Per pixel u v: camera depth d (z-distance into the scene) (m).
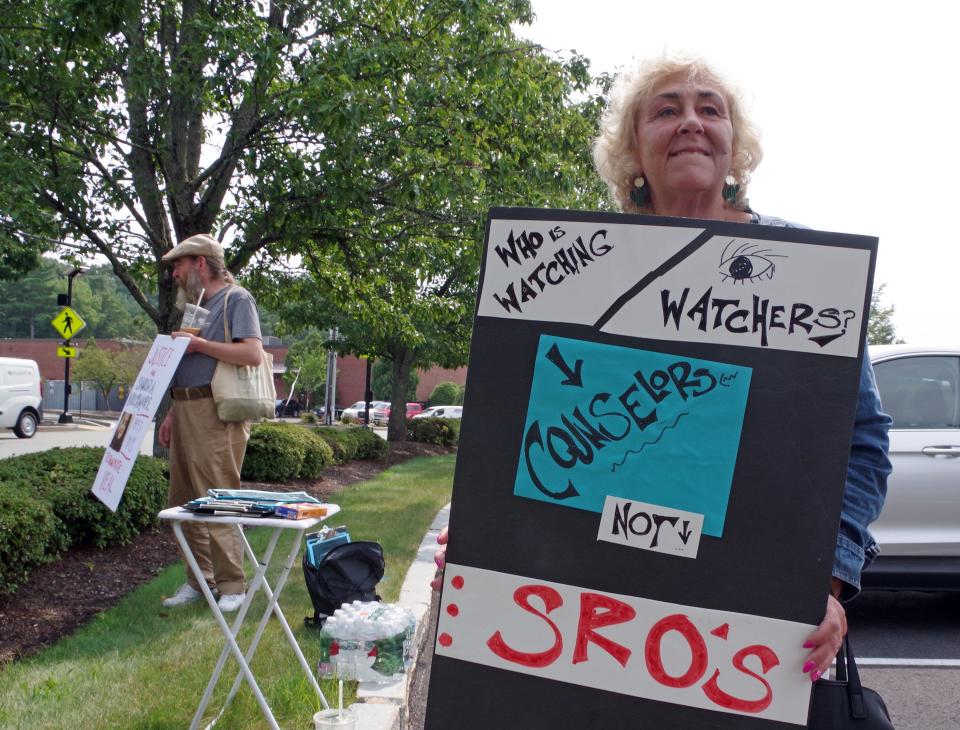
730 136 2.01
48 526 5.36
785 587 1.70
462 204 9.96
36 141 8.25
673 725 1.72
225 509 3.39
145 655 4.22
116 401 53.69
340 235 10.00
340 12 9.14
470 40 9.16
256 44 7.90
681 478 1.74
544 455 1.79
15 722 3.36
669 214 2.06
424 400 62.47
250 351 5.04
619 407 1.78
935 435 5.75
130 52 8.01
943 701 4.58
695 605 1.72
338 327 21.45
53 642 4.55
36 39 8.04
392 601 5.33
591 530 1.76
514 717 1.77
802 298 1.75
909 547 5.62
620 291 1.80
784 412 1.73
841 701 1.75
